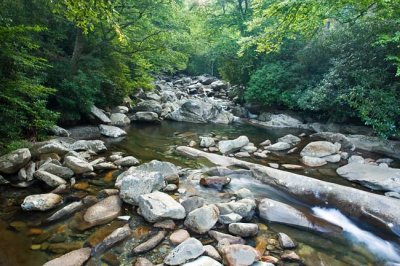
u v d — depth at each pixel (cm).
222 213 460
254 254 351
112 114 1198
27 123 716
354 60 1016
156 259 350
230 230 418
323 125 1203
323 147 842
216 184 587
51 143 661
